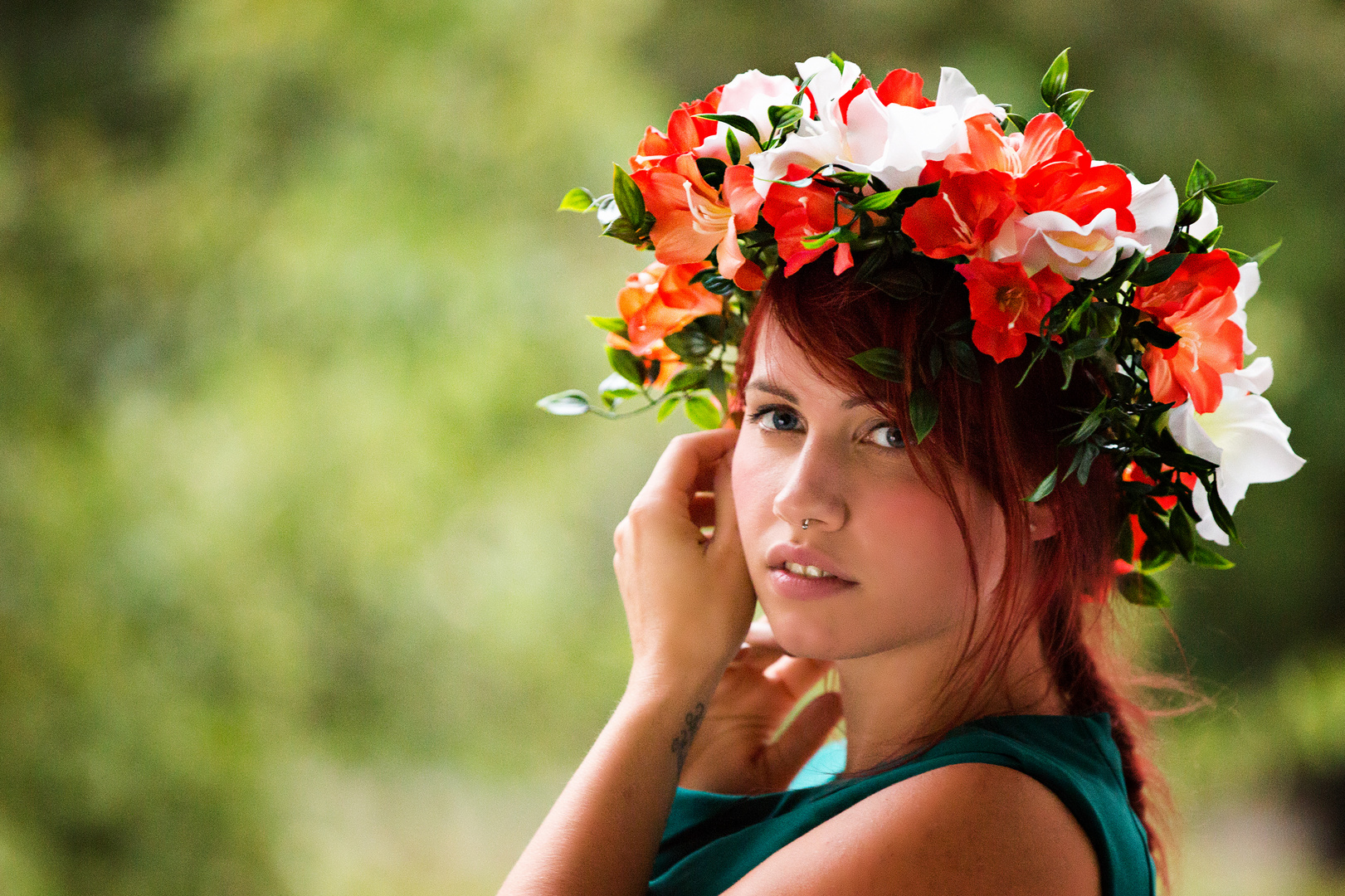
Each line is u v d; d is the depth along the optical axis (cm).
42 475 531
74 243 578
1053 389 129
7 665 507
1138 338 128
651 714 142
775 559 132
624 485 807
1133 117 754
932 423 122
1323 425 798
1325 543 851
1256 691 822
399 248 551
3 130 582
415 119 577
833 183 124
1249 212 766
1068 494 130
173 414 557
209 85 589
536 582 614
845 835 122
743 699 170
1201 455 132
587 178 593
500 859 615
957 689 135
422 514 568
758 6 798
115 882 503
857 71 136
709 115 133
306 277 549
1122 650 164
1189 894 654
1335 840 761
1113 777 132
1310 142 782
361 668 586
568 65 601
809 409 130
